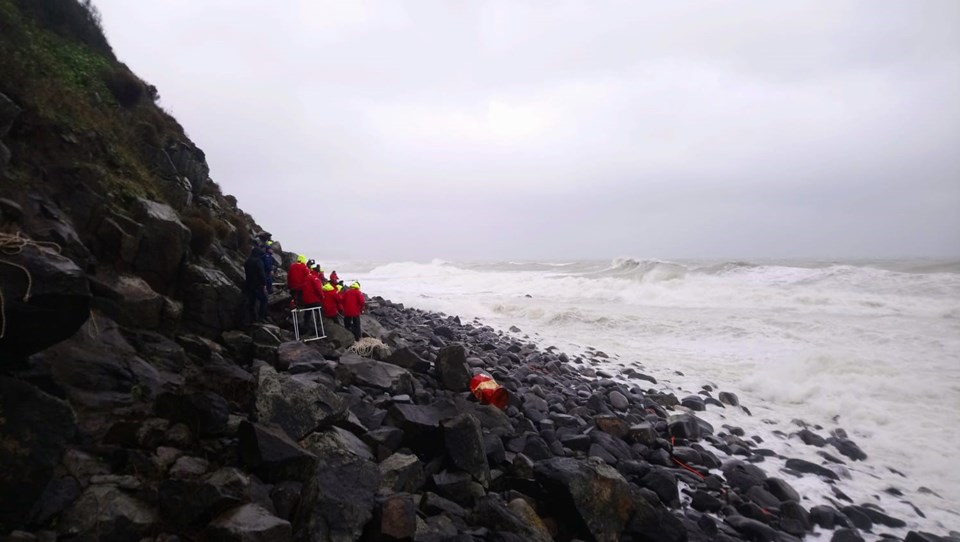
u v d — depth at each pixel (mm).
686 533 5949
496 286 39719
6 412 3795
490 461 6699
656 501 6656
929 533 6711
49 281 3998
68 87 10938
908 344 16203
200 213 13125
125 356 6742
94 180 8922
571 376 13742
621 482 5902
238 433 5238
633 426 8984
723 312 23641
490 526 5289
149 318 8047
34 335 4078
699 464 8375
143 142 12719
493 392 8852
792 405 12297
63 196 8289
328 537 4379
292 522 4520
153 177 12109
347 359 8914
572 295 32719
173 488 4270
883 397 12156
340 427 6090
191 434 5254
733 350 17453
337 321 12734
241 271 12336
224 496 4230
